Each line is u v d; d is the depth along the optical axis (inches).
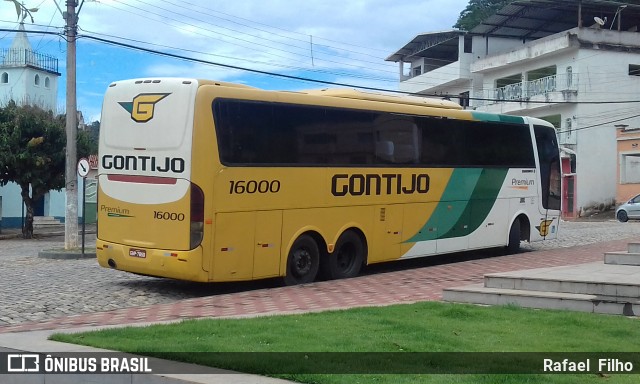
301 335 304.7
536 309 381.4
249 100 490.0
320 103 537.0
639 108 1689.2
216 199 466.9
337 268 555.8
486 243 695.7
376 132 582.6
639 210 1456.7
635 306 358.9
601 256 677.9
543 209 771.4
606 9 1743.4
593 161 1672.0
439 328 324.2
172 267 467.5
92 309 437.1
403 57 2274.9
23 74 1651.1
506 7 1784.0
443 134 646.5
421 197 622.8
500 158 711.7
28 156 1123.3
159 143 477.1
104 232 507.5
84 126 1419.8
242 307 420.2
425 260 722.2
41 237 1246.9
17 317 403.5
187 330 316.5
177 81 474.3
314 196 530.6
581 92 1658.5
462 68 1988.2
